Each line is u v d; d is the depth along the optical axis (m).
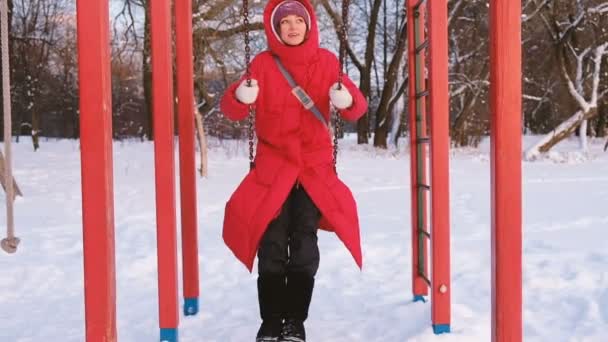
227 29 14.23
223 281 4.68
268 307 2.88
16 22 24.38
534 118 33.56
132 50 19.27
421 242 3.92
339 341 3.28
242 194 2.97
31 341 3.34
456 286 4.34
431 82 3.32
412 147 3.84
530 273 4.55
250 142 3.02
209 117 19.97
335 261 5.22
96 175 2.03
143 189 10.53
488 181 11.72
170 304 3.16
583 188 10.47
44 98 31.66
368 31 26.61
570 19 21.44
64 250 5.80
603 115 31.66
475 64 24.70
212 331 3.47
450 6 24.08
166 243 3.12
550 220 7.05
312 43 3.02
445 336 3.28
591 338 3.21
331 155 3.12
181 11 3.61
